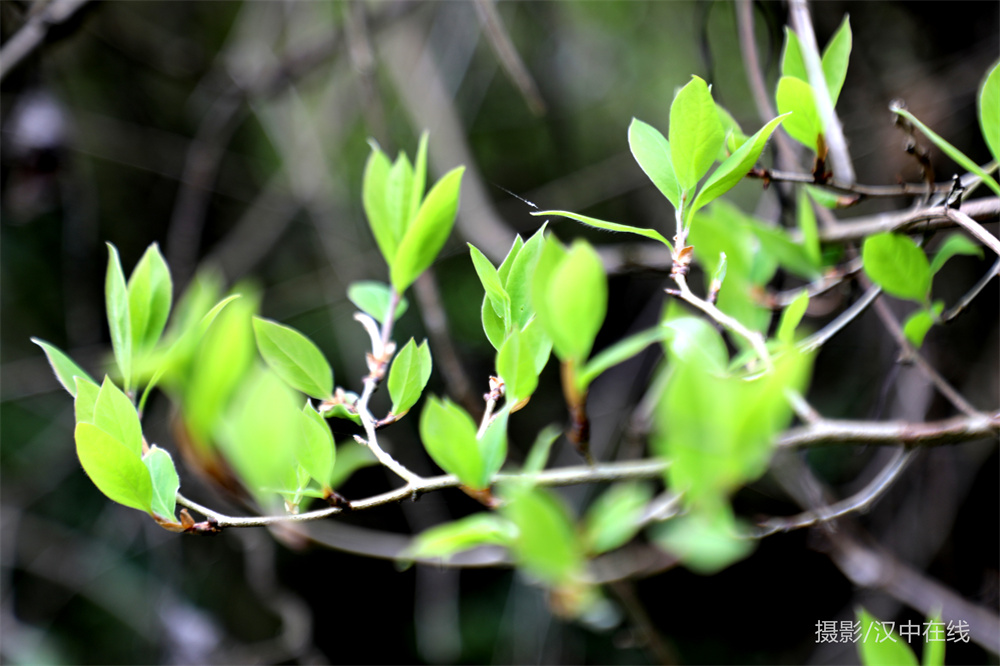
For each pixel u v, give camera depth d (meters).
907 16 1.25
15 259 1.72
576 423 0.59
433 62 1.70
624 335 1.85
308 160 1.72
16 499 1.81
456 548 0.59
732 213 0.71
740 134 0.65
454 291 1.91
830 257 0.74
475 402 0.97
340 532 1.36
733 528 0.57
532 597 1.89
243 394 0.45
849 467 1.78
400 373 0.60
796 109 0.63
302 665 1.41
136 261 1.80
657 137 0.60
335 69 1.70
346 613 2.26
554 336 0.57
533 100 0.76
